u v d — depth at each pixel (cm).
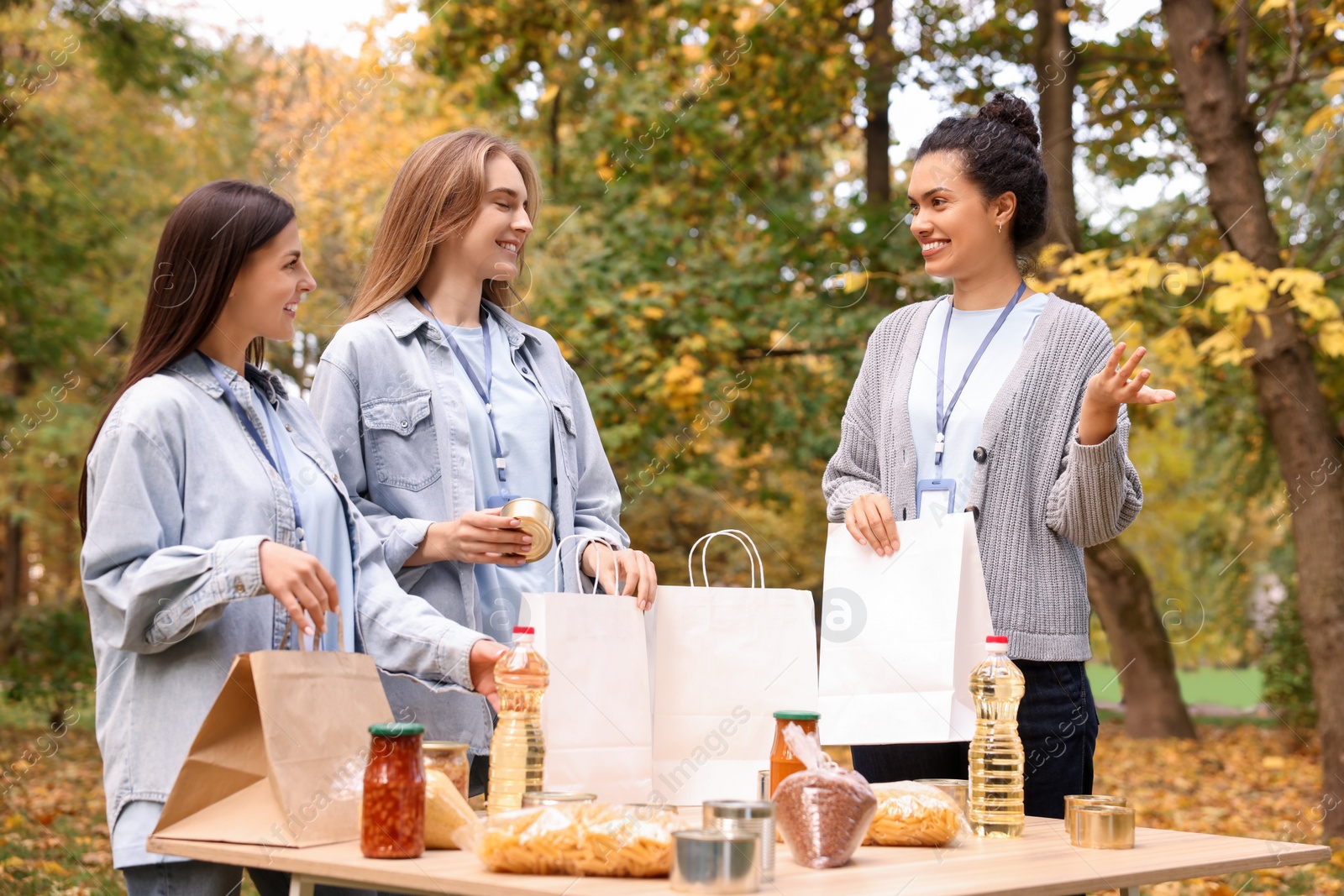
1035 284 545
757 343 824
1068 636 222
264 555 168
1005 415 226
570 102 936
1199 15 595
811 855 153
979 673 191
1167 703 934
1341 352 538
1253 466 941
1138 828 198
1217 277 525
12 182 920
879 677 203
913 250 818
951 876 148
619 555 204
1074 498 213
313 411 229
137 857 171
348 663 164
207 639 180
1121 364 201
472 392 235
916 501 234
